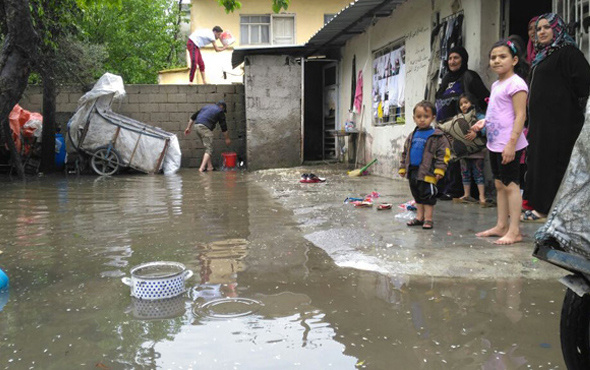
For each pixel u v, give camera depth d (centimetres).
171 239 479
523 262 374
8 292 331
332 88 1430
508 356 233
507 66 432
